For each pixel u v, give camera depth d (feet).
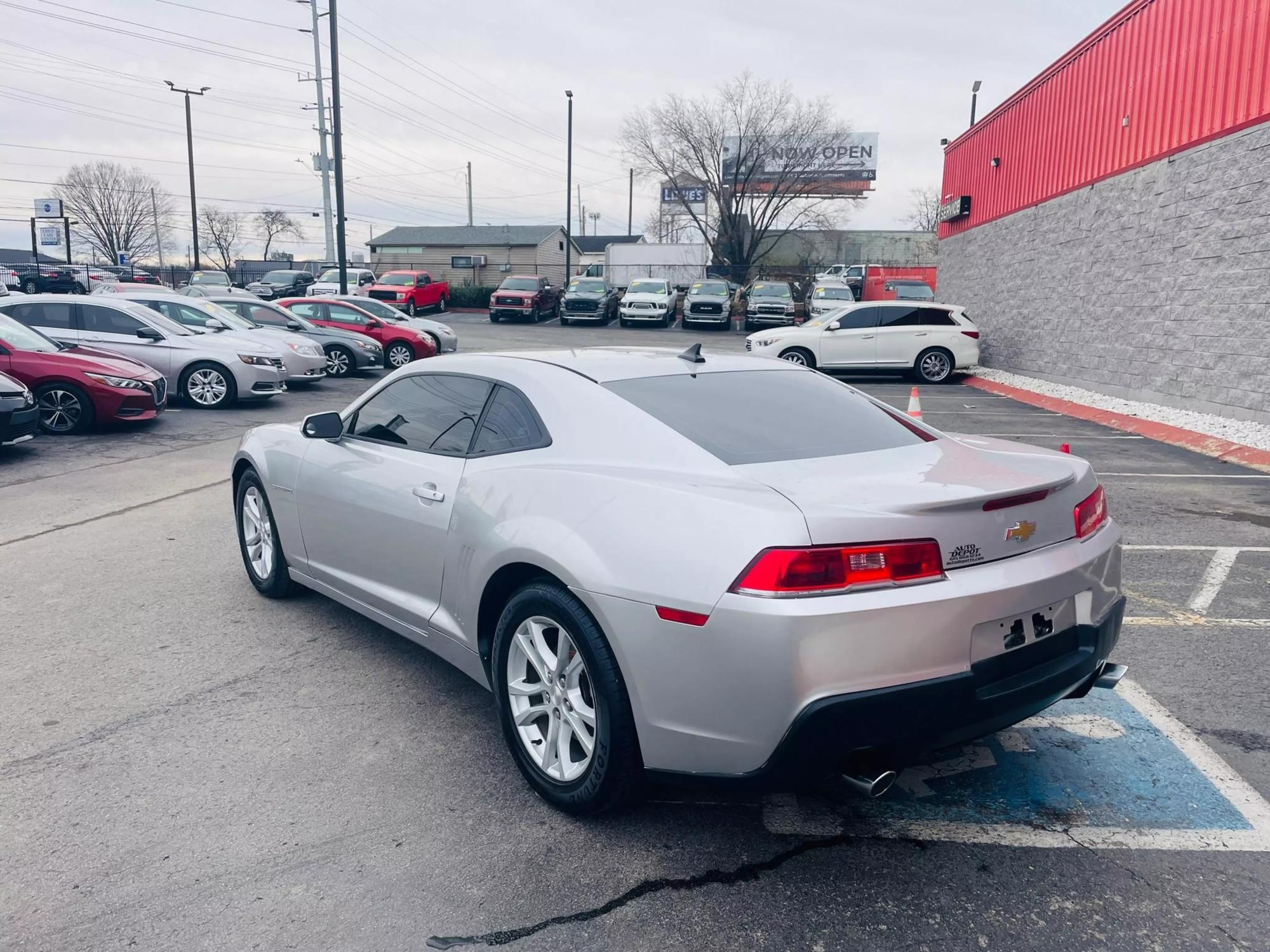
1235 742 11.65
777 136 142.41
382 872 8.93
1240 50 36.81
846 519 8.23
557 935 8.05
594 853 9.30
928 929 8.13
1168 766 11.05
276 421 41.01
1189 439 35.53
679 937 8.03
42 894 8.54
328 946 7.88
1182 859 9.18
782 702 8.04
